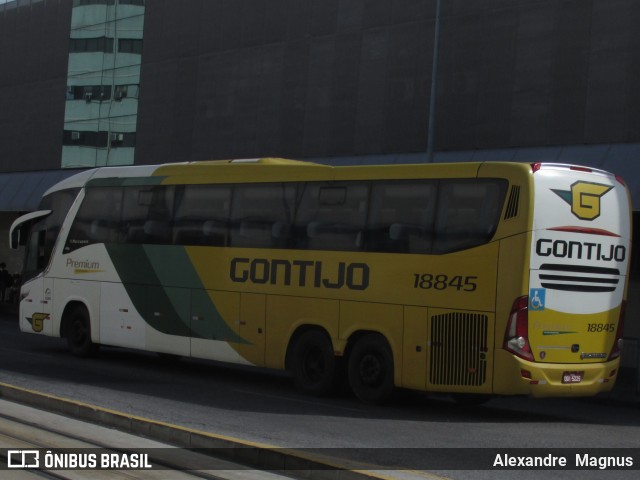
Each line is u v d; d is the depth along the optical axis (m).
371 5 27.72
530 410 15.58
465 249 13.20
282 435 10.91
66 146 38.62
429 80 26.08
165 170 17.97
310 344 15.09
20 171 41.06
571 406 16.80
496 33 24.58
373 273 14.20
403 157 26.30
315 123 28.92
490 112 24.53
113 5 37.44
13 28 41.94
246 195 16.30
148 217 18.08
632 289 23.38
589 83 22.61
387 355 14.00
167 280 17.45
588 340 13.34
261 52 30.95
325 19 28.95
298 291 15.18
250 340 15.87
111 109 37.12
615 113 22.03
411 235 13.84
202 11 33.41
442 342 13.27
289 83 29.91
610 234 13.62
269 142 30.39
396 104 26.78
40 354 20.39
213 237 16.72
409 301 13.70
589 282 13.34
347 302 14.47
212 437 9.33
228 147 31.84
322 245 14.95
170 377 17.27
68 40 39.03
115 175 19.14
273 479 8.31
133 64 36.44
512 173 12.95
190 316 16.94
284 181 15.73
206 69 32.97
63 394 13.95
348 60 28.17
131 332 18.20
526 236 12.71
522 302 12.65
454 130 25.28
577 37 22.94
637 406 17.05
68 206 20.17
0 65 42.44
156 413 12.37
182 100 33.91
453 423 12.78
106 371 17.64
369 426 12.01
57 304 20.16
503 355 12.66
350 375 14.47
